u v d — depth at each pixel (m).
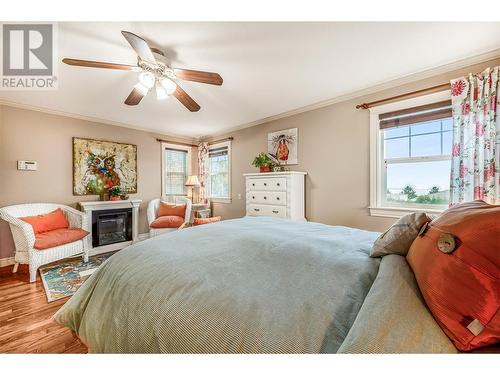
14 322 1.81
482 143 2.03
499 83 1.95
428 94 2.36
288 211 3.23
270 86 2.71
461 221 0.65
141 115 3.77
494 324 0.49
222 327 0.71
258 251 1.20
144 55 1.68
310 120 3.38
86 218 3.30
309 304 0.74
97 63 1.75
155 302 0.89
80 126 3.75
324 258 1.04
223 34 1.77
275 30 1.73
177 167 5.21
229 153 4.73
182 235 1.58
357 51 2.03
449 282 0.57
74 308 1.24
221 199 4.93
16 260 2.73
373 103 2.71
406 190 2.61
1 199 3.05
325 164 3.22
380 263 0.93
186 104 2.41
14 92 2.81
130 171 4.34
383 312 0.57
